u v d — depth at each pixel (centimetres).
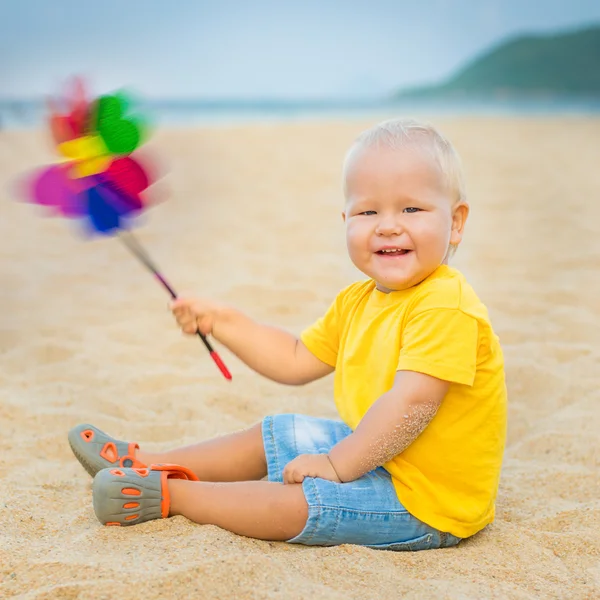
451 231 216
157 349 382
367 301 227
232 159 1121
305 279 514
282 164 1072
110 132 200
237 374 348
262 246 620
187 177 972
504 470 258
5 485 236
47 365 358
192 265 563
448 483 203
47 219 753
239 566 177
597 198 800
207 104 4222
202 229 691
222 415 301
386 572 184
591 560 199
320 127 1623
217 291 485
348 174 213
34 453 266
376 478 203
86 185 201
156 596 169
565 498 238
